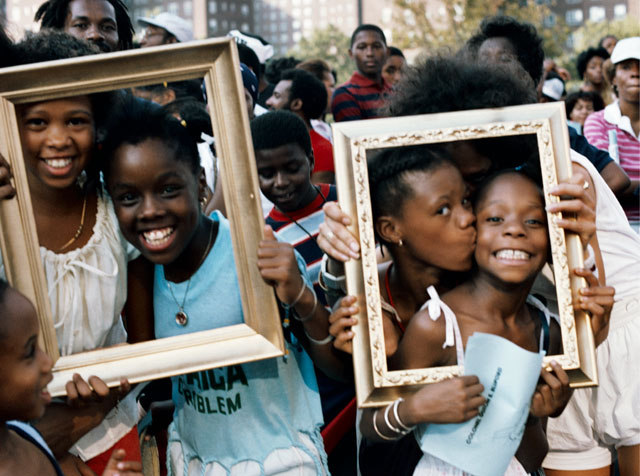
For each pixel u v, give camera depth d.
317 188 3.64
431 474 2.44
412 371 2.37
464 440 2.32
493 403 2.29
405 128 2.37
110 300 2.47
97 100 2.36
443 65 2.60
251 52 5.72
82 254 2.43
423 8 23.86
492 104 2.52
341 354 2.57
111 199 2.45
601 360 3.05
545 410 2.38
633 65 5.04
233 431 2.53
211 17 30.86
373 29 6.74
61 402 2.43
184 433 2.62
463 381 2.27
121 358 2.37
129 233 2.42
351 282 2.38
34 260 2.33
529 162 2.38
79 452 2.65
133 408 2.75
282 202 3.50
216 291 2.43
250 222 2.35
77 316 2.44
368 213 2.37
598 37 27.34
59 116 2.30
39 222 2.39
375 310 2.37
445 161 2.36
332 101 6.83
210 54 2.29
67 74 2.26
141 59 2.28
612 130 5.11
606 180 4.22
